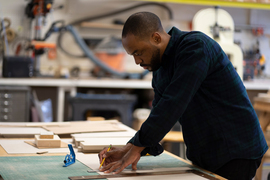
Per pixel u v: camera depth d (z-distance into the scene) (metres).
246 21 5.86
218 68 1.23
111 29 5.43
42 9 4.19
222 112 1.27
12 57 4.10
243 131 1.28
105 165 1.23
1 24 4.79
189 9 5.63
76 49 5.30
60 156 1.34
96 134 1.69
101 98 3.91
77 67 5.09
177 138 2.82
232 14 5.79
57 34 5.18
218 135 1.27
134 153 1.14
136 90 5.27
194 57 1.14
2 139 1.65
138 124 3.79
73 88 4.38
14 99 3.47
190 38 1.21
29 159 1.28
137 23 1.19
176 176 1.13
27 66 4.18
